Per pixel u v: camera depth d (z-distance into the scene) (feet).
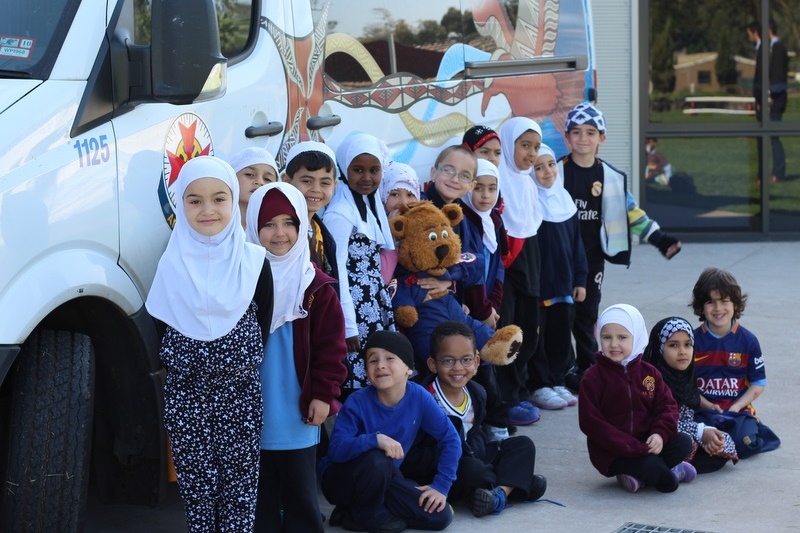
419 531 15.10
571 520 15.60
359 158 16.78
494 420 18.70
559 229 21.65
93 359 12.74
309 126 17.29
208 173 12.60
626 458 16.70
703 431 17.49
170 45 12.82
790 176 39.04
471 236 18.95
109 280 12.74
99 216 12.69
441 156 18.78
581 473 17.78
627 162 38.45
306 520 14.30
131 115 13.42
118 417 13.52
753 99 38.68
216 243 12.76
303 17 17.28
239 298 12.71
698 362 18.81
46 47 12.75
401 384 15.26
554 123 24.94
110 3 13.32
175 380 12.91
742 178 39.06
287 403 13.88
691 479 17.26
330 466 15.12
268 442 13.89
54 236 12.07
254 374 13.17
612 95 38.14
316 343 13.91
